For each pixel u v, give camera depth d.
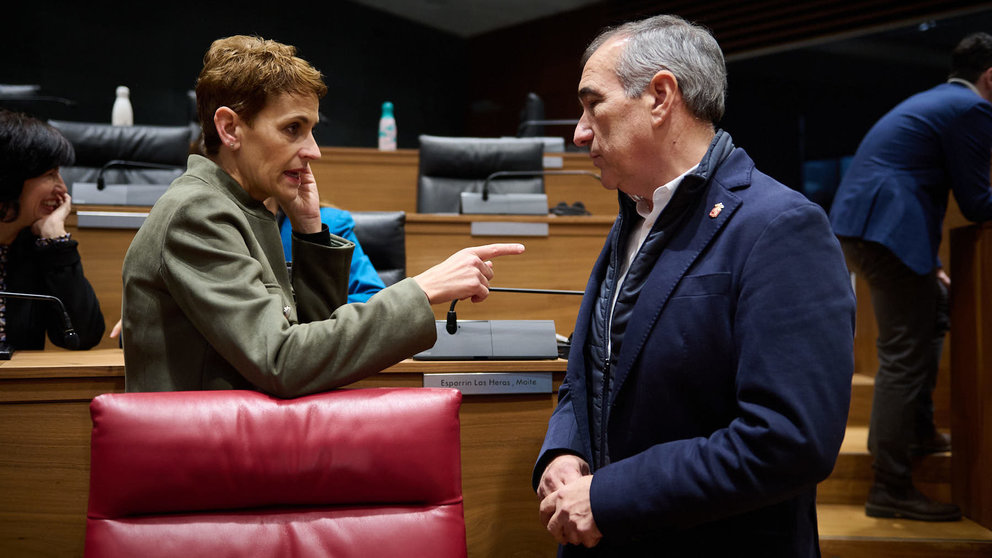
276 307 1.05
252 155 1.13
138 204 2.53
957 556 2.32
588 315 1.24
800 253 0.98
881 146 2.61
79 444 1.26
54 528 1.25
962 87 2.59
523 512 1.38
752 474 0.93
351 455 0.99
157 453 0.95
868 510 2.57
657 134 1.09
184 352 1.07
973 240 2.51
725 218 1.04
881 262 2.53
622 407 1.09
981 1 4.80
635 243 1.19
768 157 6.29
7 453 1.23
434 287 1.12
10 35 5.22
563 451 1.19
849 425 3.13
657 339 1.05
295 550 0.97
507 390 1.37
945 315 2.64
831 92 6.02
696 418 1.05
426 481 1.01
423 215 2.59
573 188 3.85
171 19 5.94
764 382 0.95
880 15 5.29
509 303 2.59
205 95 1.14
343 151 4.04
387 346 1.05
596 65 1.12
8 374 1.23
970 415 2.53
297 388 1.02
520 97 7.89
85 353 1.53
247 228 1.11
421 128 7.80
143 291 1.07
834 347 0.95
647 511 0.97
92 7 5.56
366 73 7.27
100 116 5.63
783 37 5.82
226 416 0.97
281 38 6.60
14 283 1.70
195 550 0.95
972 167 2.46
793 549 1.04
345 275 1.27
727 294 1.02
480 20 7.85
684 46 1.09
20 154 1.60
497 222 2.61
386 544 0.98
